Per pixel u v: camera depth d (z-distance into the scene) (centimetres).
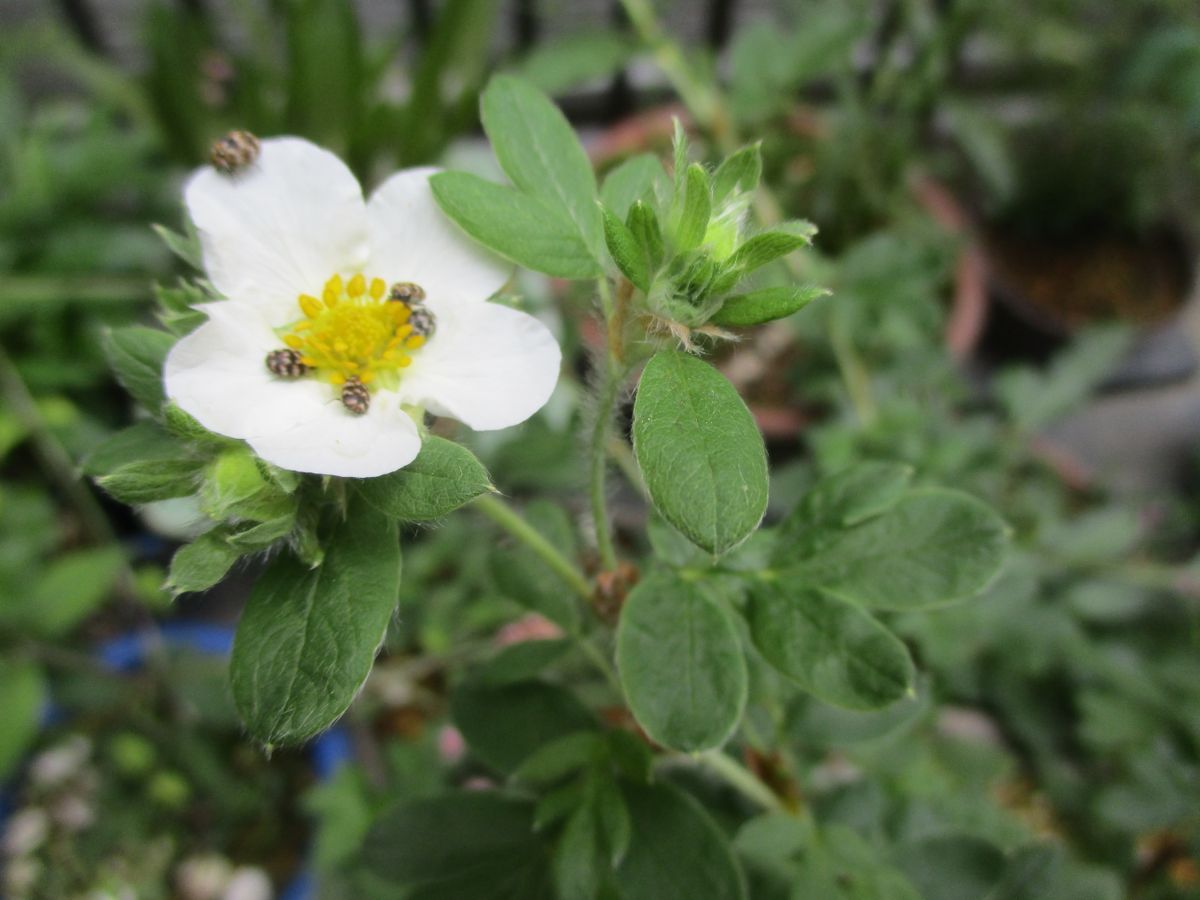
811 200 21
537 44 25
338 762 17
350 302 7
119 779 17
